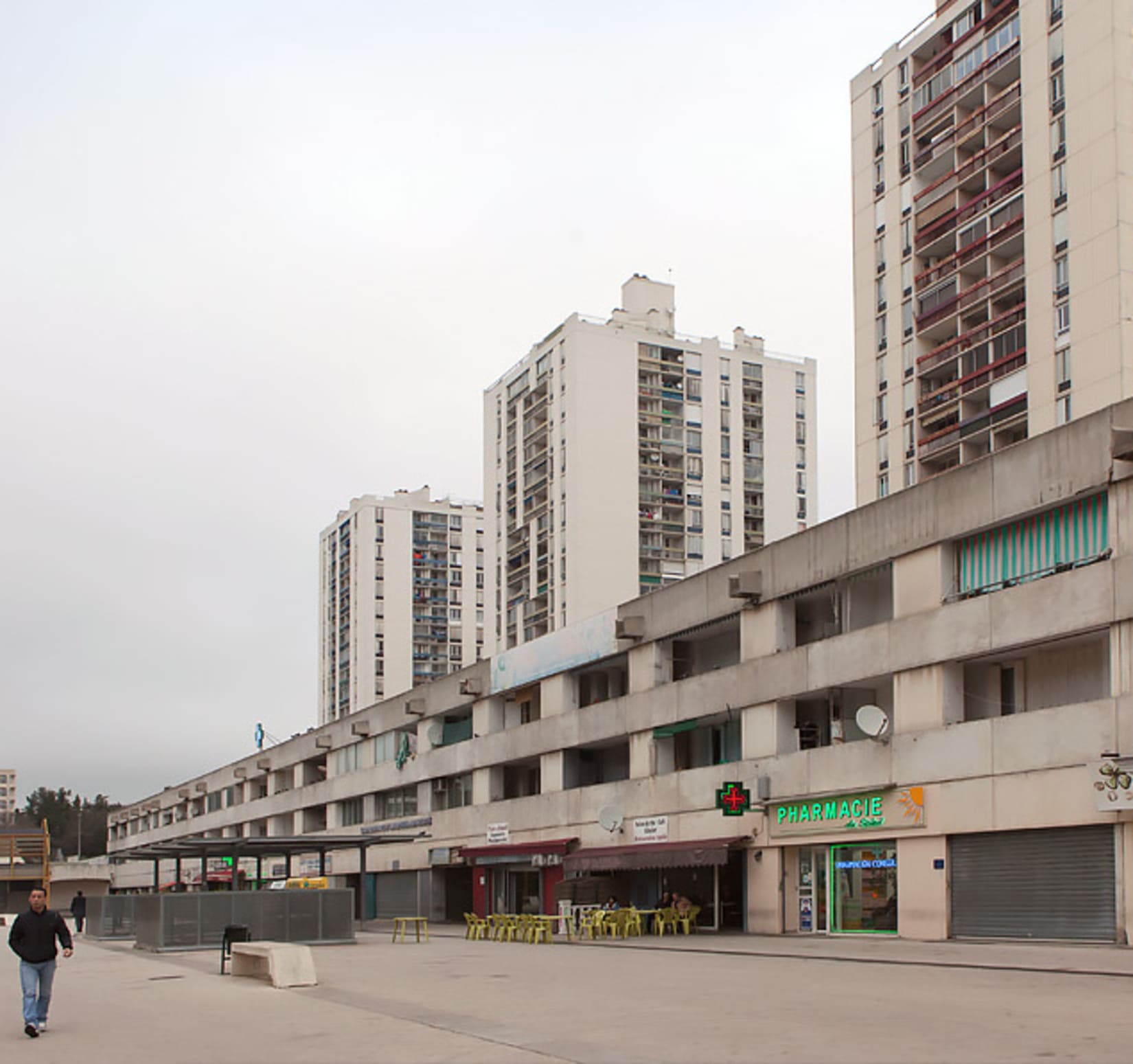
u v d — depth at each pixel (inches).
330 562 6063.0
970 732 1224.8
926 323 2546.8
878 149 2733.8
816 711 1517.0
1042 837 1149.7
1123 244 2142.0
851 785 1369.3
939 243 2539.4
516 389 4025.6
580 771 2006.6
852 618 1433.3
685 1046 528.7
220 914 1425.9
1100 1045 499.2
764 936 1444.4
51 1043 611.8
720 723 1672.0
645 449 3742.6
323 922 1456.7
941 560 1289.4
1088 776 1090.7
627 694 1863.9
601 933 1453.0
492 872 2208.4
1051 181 2279.8
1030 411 2267.5
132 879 4638.3
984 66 2460.6
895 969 927.7
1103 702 1091.3
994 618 1214.3
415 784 2573.8
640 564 3678.6
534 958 1140.5
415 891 2519.7
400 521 5807.1
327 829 3004.4
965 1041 519.2
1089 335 2171.5
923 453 2527.1
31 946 645.3
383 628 5679.1
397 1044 565.9
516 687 2172.7
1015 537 1226.6
